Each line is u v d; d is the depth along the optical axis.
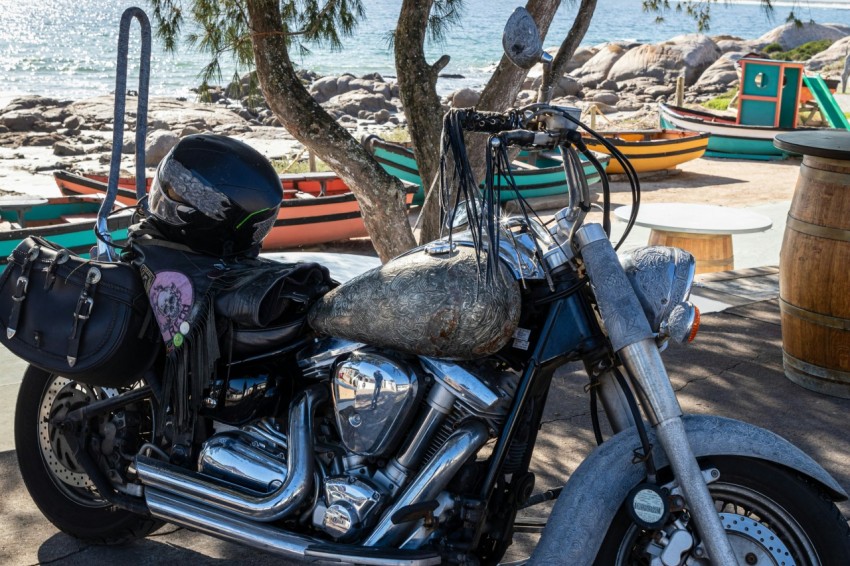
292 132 5.55
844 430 4.35
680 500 2.50
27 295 2.99
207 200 2.91
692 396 4.76
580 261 2.67
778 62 21.23
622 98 37.41
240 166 2.98
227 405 2.90
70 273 2.95
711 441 2.57
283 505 2.67
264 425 2.93
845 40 41.16
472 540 2.64
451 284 2.54
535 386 2.65
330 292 2.81
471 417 2.63
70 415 3.19
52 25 84.56
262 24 5.39
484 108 5.80
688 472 2.46
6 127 25.28
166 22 5.96
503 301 2.53
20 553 3.35
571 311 2.65
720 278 7.18
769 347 5.52
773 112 21.61
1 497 3.71
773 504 2.57
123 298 2.92
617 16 114.75
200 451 2.94
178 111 27.34
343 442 2.70
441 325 2.53
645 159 17.69
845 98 28.23
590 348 2.65
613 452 2.63
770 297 6.60
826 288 4.63
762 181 17.58
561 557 2.52
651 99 36.97
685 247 7.95
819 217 4.61
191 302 2.86
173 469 2.90
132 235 3.07
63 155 21.42
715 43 46.84
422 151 5.79
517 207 2.99
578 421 4.45
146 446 3.02
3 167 19.36
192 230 2.96
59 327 2.92
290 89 5.46
